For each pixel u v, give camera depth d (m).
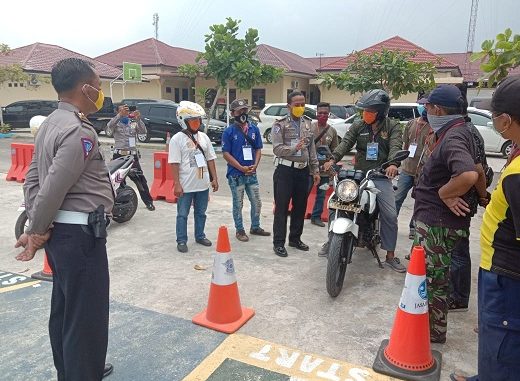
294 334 3.42
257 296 4.09
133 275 4.56
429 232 3.14
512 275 2.05
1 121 22.00
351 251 4.21
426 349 2.96
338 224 3.96
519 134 2.02
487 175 3.26
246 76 14.09
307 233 6.15
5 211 7.14
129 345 3.23
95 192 2.38
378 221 4.71
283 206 5.10
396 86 11.62
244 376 2.89
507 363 2.10
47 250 2.39
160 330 3.45
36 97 26.39
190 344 3.26
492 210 2.12
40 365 3.00
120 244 5.58
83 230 2.33
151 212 7.20
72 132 2.22
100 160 2.42
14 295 4.06
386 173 4.37
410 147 5.57
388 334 3.44
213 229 6.29
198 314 3.70
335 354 3.16
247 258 5.08
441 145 3.02
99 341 2.45
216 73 14.39
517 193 1.92
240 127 5.57
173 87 28.64
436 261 3.15
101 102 2.48
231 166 5.62
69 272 2.34
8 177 9.76
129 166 6.43
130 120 7.62
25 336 3.36
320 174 6.16
